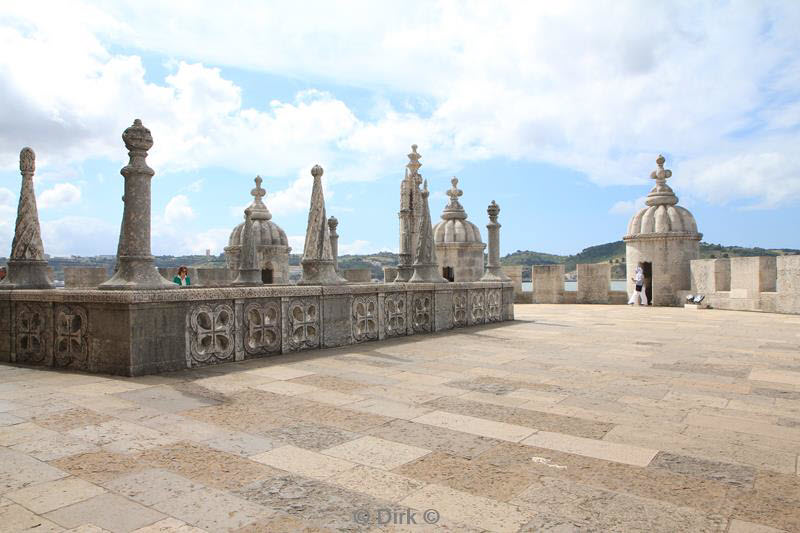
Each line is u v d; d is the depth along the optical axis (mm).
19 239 9258
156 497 3342
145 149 7469
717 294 20672
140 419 4988
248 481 3604
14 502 3250
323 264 9750
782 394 6230
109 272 21109
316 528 2967
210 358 7758
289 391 6191
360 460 4012
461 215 27797
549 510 3203
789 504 3297
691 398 6027
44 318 7684
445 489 3502
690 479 3693
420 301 12219
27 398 5719
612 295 24656
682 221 22875
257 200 27000
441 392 6230
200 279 21672
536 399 5934
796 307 17906
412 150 17969
